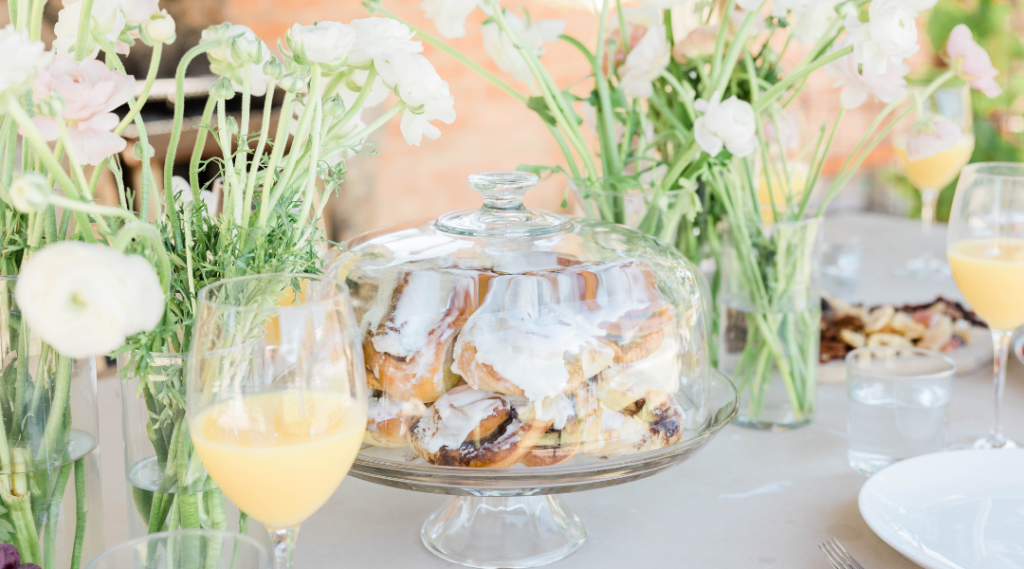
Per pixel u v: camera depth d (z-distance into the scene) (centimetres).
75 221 99
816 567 109
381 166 350
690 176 133
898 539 105
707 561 110
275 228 100
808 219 131
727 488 121
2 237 100
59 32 100
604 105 136
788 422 133
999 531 108
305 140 102
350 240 117
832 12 129
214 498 101
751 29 137
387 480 105
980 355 145
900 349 128
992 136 346
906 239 199
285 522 97
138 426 100
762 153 135
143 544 93
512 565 109
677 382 110
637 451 106
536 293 105
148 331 96
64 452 100
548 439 104
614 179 133
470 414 103
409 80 99
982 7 349
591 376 105
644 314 107
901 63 124
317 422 94
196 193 100
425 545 112
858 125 358
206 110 98
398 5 338
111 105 94
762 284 130
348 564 110
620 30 143
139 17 97
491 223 112
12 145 99
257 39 98
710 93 132
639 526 115
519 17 135
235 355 93
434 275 106
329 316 94
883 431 122
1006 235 127
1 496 99
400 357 105
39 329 84
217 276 100
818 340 135
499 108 375
